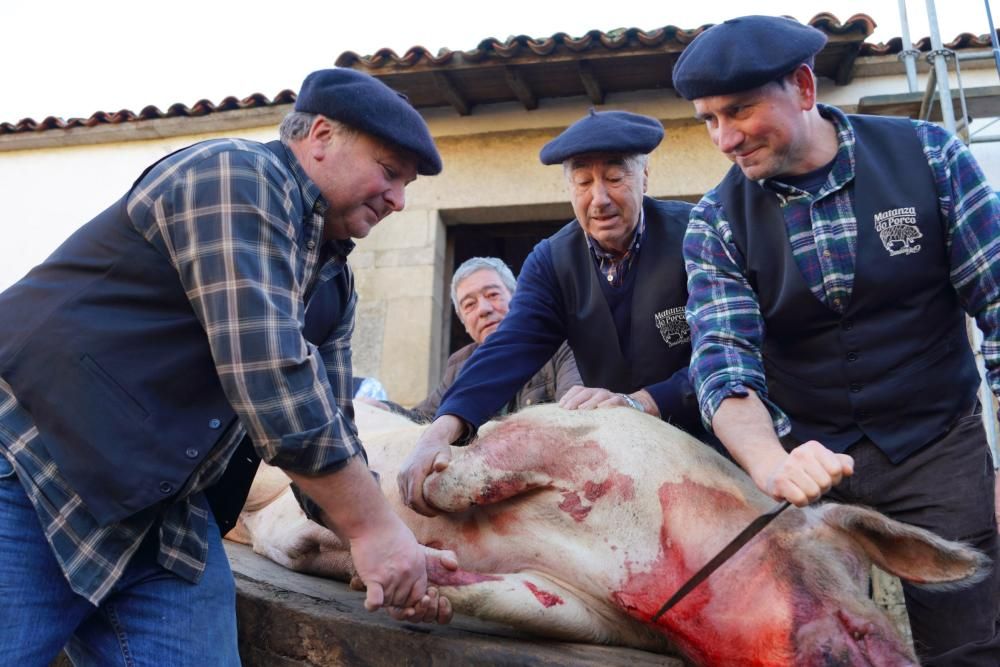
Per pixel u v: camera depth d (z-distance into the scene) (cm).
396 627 241
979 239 243
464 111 833
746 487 249
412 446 331
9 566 180
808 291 253
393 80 792
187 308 193
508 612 237
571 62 753
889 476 254
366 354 802
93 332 185
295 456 188
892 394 251
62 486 181
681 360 307
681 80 252
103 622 196
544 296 321
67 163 945
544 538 261
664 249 308
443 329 851
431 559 239
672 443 261
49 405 181
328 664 245
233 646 205
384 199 218
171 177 194
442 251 841
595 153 296
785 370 265
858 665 212
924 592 250
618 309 312
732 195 271
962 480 248
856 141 257
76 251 194
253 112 888
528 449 266
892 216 248
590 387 322
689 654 237
